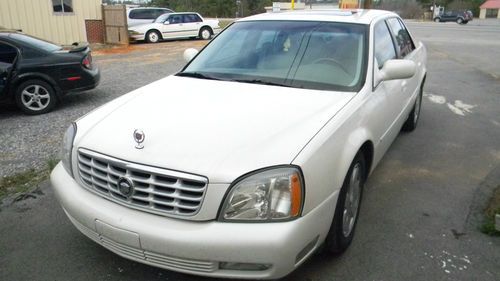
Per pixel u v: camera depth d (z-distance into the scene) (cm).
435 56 1419
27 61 669
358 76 335
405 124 561
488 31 3147
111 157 245
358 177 311
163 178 231
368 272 283
